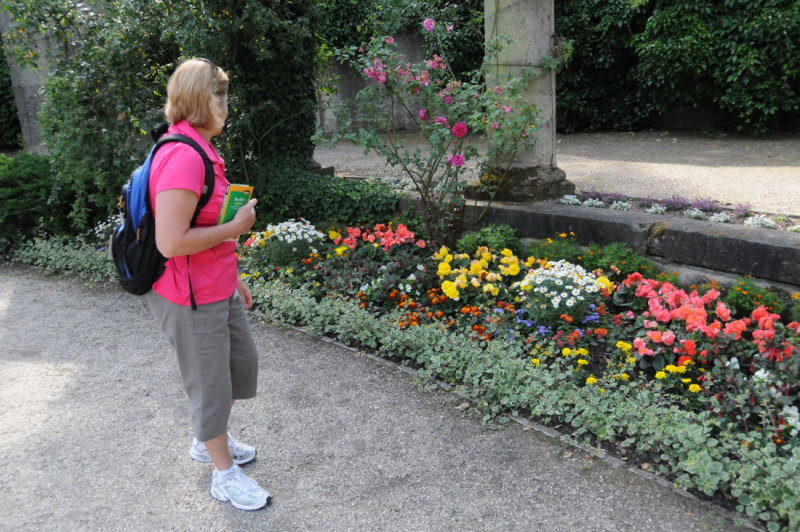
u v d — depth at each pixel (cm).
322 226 630
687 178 664
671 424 276
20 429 322
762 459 246
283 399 347
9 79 1318
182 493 267
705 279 424
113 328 465
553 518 244
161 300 233
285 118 691
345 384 362
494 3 519
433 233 540
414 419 321
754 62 901
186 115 228
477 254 475
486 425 312
